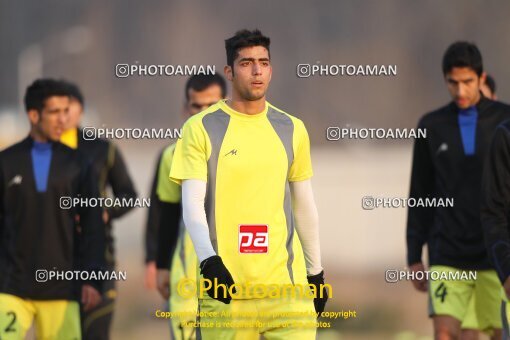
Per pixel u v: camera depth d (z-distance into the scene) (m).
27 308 24.11
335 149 153.38
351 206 70.25
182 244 24.34
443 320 24.48
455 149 24.84
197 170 18.31
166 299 25.41
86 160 24.50
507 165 20.44
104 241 24.45
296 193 18.98
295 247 18.66
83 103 29.98
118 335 36.94
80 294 24.42
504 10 189.38
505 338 20.80
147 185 87.62
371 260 56.59
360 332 36.94
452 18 193.12
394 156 133.25
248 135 18.47
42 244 24.02
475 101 24.91
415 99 189.38
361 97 187.75
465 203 24.64
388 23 198.25
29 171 24.00
